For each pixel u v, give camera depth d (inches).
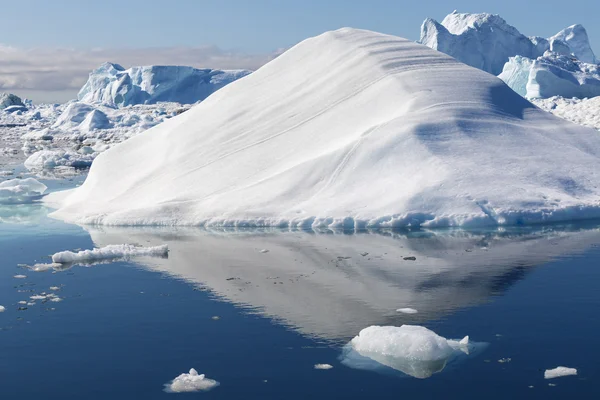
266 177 849.5
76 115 3708.2
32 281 533.3
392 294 470.6
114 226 795.4
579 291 466.3
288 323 414.3
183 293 487.5
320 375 335.3
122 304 462.3
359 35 1127.0
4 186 1129.4
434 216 722.2
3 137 3339.1
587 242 623.8
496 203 729.6
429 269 539.5
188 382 325.1
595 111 2394.2
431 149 813.9
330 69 1051.3
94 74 6584.6
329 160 822.5
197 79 6412.4
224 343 382.0
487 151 826.2
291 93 1037.2
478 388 316.8
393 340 361.1
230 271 550.3
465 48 5826.8
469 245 626.2
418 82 957.2
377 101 936.3
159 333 400.8
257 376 335.3
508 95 975.6
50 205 1001.5
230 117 1023.6
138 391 320.5
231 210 779.4
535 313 421.4
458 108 895.7
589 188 789.2
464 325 402.3
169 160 965.8
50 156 1840.6
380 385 322.3
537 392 310.8
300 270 548.1
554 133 906.1
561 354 354.6
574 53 6535.4
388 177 788.6
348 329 401.1
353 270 543.2
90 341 389.1
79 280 533.0
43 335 400.8
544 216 722.8
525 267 537.3
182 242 679.7
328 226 724.7
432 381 325.7
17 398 315.3
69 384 330.0
